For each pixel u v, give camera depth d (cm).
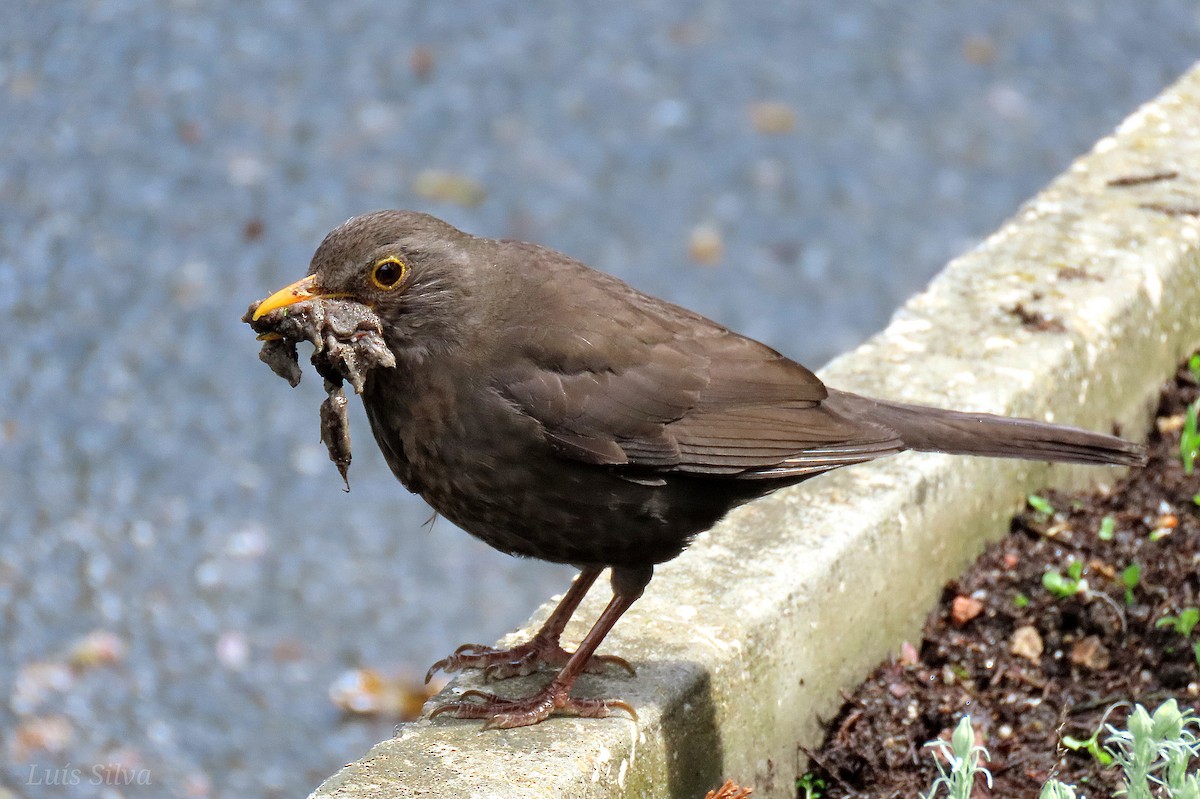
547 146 1816
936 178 1803
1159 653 849
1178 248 1064
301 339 727
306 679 1237
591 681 741
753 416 766
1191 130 1216
